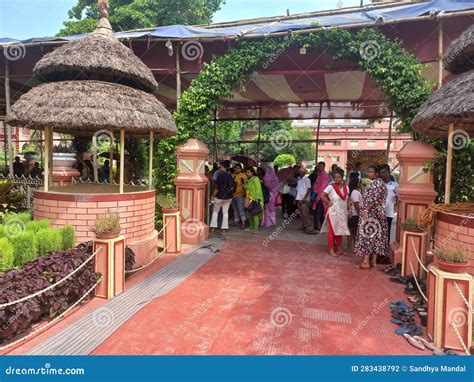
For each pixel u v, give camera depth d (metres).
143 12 17.06
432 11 6.51
